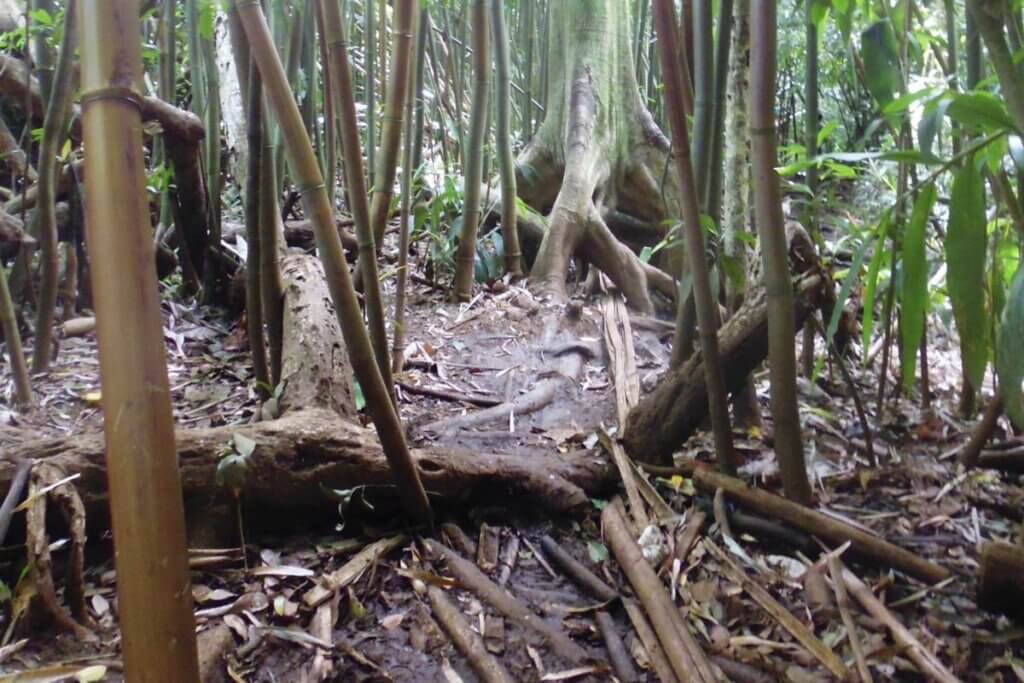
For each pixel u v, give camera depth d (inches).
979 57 86.4
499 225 153.9
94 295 35.4
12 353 91.8
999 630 61.4
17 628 57.1
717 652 59.9
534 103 201.3
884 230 71.2
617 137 164.6
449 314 134.6
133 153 35.0
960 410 103.1
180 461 66.8
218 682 55.3
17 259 112.3
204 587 64.6
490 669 57.4
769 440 92.0
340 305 62.2
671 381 84.1
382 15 156.7
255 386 93.2
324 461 71.1
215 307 135.2
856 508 79.7
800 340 127.6
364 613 63.9
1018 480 86.0
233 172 186.9
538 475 78.3
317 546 71.4
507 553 73.2
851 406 105.2
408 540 73.2
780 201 68.5
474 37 132.0
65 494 60.5
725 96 98.0
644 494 79.2
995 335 82.0
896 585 66.8
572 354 120.6
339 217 152.2
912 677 56.8
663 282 156.3
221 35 185.8
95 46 34.5
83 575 62.5
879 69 73.2
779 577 67.7
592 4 161.8
